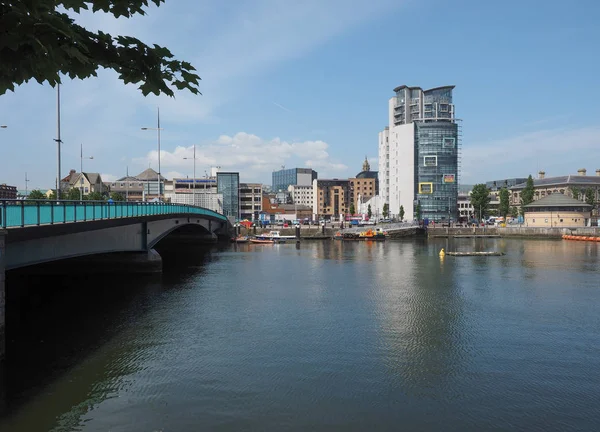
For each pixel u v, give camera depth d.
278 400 20.92
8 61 5.79
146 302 40.56
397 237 153.38
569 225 148.50
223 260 78.62
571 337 31.14
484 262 75.44
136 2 6.61
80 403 20.34
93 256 52.44
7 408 19.73
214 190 193.25
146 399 20.83
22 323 33.00
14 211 24.58
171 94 7.54
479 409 20.41
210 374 23.92
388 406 20.55
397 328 32.97
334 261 77.31
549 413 20.11
